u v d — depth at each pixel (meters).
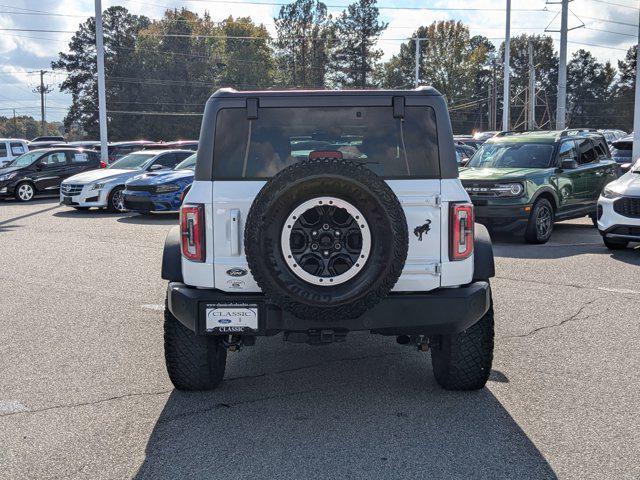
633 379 5.32
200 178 4.49
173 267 4.67
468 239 4.45
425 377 5.42
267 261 3.95
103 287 8.77
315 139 4.59
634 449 4.08
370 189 3.88
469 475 3.76
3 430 4.41
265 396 5.02
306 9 98.19
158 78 92.31
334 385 5.25
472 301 4.37
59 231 14.40
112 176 18.48
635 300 7.85
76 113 98.12
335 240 3.94
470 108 107.50
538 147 13.06
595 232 13.74
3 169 22.09
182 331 4.81
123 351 6.11
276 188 3.89
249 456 4.02
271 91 4.59
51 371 5.57
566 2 30.83
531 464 3.89
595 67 131.25
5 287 8.78
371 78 101.94
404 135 4.55
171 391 5.12
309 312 4.00
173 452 4.08
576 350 6.06
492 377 5.39
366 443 4.18
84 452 4.09
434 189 4.41
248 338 4.68
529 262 10.30
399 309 4.32
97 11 27.67
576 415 4.61
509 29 36.88
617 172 14.48
